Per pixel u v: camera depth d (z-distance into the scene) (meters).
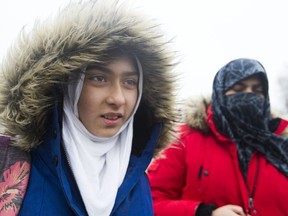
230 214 1.60
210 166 1.77
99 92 1.11
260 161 1.77
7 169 1.05
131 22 1.13
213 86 1.96
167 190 1.83
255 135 1.80
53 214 1.04
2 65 1.11
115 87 1.12
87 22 1.09
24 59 1.08
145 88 1.30
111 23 1.11
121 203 1.17
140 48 1.17
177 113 1.35
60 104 1.12
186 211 1.69
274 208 1.70
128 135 1.22
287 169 1.73
